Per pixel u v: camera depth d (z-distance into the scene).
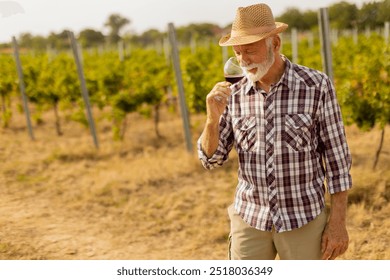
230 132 2.76
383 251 5.05
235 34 2.48
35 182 7.88
